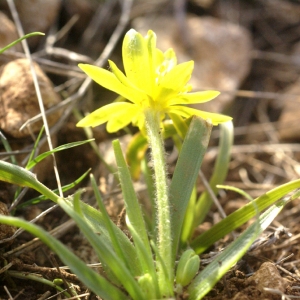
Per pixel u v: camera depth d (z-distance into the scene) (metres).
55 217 0.09
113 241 0.06
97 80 0.07
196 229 0.10
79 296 0.07
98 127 0.11
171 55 0.08
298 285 0.07
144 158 0.10
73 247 0.09
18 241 0.08
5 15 0.12
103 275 0.07
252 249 0.08
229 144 0.10
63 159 0.11
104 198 0.10
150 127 0.07
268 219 0.07
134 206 0.06
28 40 0.13
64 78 0.13
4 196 0.08
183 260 0.06
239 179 0.13
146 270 0.06
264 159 0.14
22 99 0.09
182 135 0.08
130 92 0.07
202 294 0.06
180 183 0.07
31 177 0.06
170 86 0.07
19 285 0.07
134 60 0.07
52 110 0.10
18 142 0.09
